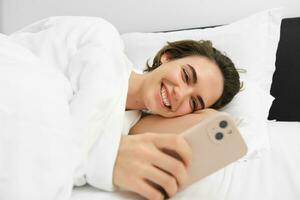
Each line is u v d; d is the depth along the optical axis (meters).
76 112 0.69
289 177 0.73
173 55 1.09
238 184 0.71
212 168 0.64
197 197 0.66
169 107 0.91
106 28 1.01
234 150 0.63
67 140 0.60
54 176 0.55
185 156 0.63
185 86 0.92
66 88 0.75
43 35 0.98
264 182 0.71
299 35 1.28
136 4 1.56
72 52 0.92
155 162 0.64
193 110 0.94
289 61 1.29
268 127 1.08
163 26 1.54
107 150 0.67
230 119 0.62
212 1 1.44
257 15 1.26
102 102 0.72
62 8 1.67
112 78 0.78
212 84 0.97
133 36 1.43
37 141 0.56
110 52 0.89
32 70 0.68
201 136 0.64
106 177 0.65
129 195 0.67
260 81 1.18
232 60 1.20
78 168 0.66
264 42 1.21
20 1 1.72
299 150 0.89
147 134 0.69
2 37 0.80
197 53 1.05
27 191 0.51
